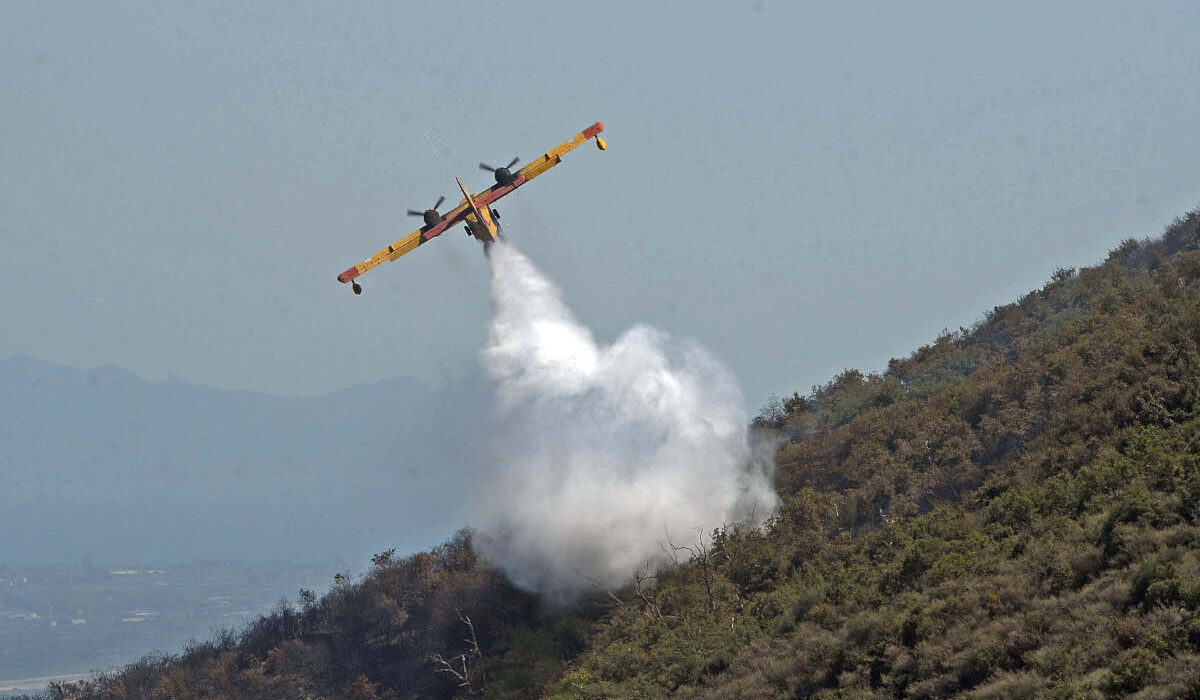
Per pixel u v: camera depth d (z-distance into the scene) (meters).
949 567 146.88
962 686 116.38
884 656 129.62
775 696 137.38
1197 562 114.12
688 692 153.00
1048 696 102.00
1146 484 142.25
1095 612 114.38
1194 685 93.06
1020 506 157.88
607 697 165.25
